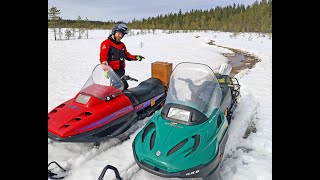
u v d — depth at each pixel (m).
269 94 7.12
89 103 4.00
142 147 3.15
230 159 3.94
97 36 43.47
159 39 33.50
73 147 4.19
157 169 2.93
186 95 3.59
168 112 3.49
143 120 5.21
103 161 3.83
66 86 8.18
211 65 13.15
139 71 10.77
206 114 3.46
